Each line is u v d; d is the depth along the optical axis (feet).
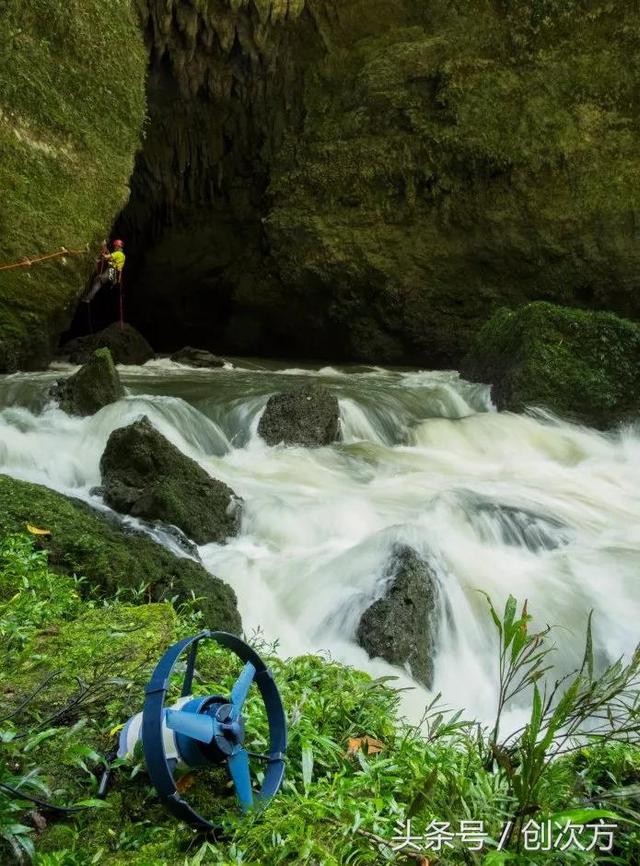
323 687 12.66
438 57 60.54
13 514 19.16
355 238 61.16
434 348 61.21
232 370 54.65
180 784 9.29
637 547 27.14
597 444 40.34
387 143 61.05
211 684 11.20
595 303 58.70
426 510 27.84
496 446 38.70
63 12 43.83
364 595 21.16
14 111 42.27
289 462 32.96
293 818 8.61
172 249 68.64
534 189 59.00
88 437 32.30
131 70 47.47
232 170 67.10
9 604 14.15
